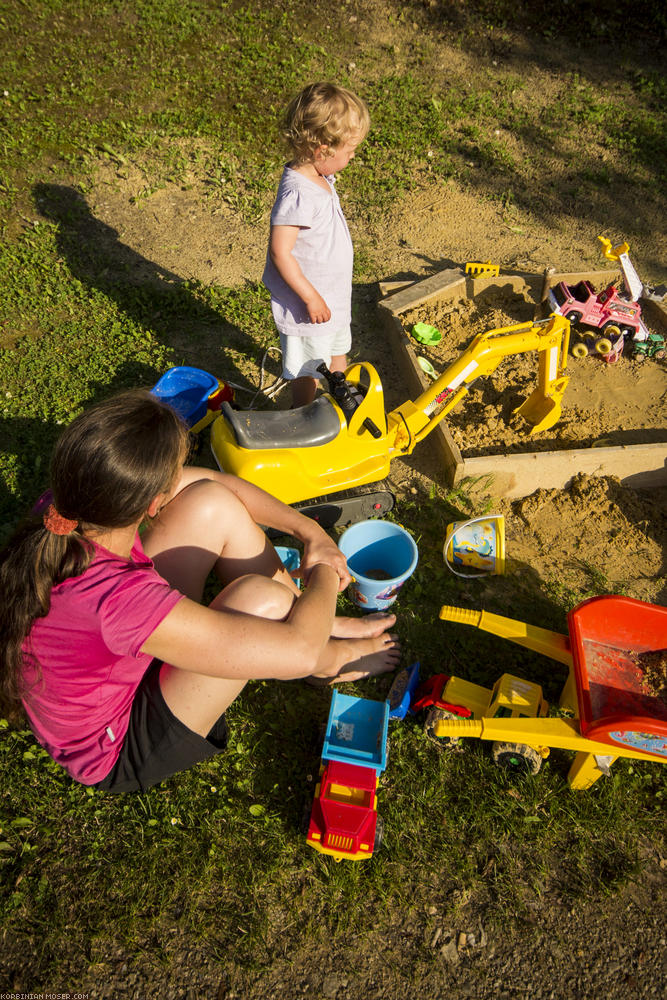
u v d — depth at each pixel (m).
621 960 2.29
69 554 1.64
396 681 2.83
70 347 4.38
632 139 6.77
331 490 3.24
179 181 5.83
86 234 5.27
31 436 3.81
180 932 2.28
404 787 2.64
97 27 7.54
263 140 6.30
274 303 3.59
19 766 2.61
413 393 4.21
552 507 3.67
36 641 1.72
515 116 6.97
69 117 6.35
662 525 3.62
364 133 3.21
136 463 1.58
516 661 3.04
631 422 4.08
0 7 7.59
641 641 2.69
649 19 8.40
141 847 2.43
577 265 5.36
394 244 5.45
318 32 7.77
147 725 2.07
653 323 4.74
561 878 2.46
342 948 2.27
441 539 3.50
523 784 2.63
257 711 2.82
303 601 2.05
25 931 2.25
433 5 8.21
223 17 7.79
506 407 4.09
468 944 2.30
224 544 2.40
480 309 4.84
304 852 2.46
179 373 3.89
